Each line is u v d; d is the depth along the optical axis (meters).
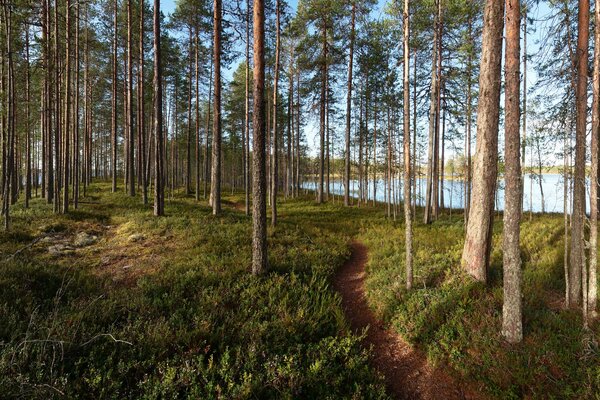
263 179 8.12
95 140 39.09
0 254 8.91
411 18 15.59
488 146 7.47
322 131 26.86
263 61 7.84
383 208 28.16
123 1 21.39
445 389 5.00
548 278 7.56
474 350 5.39
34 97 20.83
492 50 7.44
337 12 20.78
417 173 30.38
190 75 24.61
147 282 7.45
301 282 8.08
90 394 3.87
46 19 13.95
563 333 5.42
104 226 13.99
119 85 28.19
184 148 42.41
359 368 5.21
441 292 7.12
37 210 15.66
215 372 4.57
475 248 7.59
